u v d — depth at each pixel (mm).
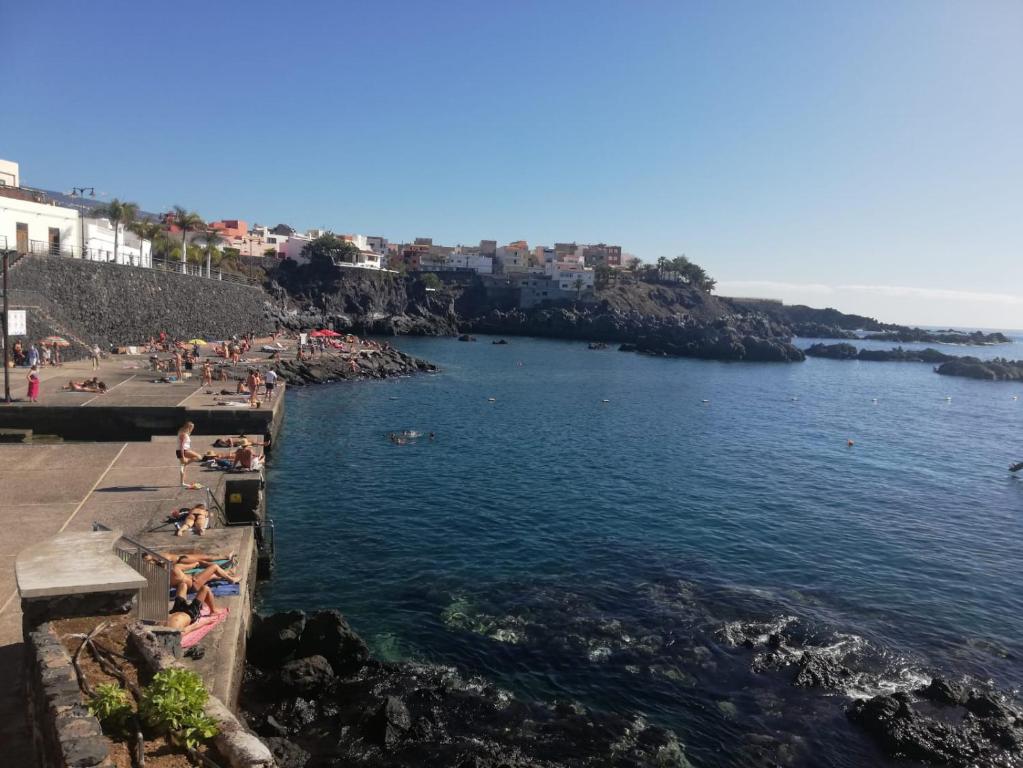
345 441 46219
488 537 28891
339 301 153250
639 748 15797
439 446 46344
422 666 18656
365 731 15742
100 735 7156
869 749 16156
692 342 154125
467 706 17000
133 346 60219
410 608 22094
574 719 16734
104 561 10891
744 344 153750
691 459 46469
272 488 34562
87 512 19703
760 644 20609
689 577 25359
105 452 26781
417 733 15758
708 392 87812
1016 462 51000
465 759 14922
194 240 113688
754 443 53625
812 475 43375
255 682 17000
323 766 14641
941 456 52156
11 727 9727
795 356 154625
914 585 25812
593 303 197000
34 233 56250
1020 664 20312
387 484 36312
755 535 30719
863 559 28344
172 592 14422
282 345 86625
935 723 16750
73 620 10164
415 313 174250
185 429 22797
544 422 58469
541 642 20266
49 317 49812
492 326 184125
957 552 29844
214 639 13742
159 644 9852
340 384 73375
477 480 38000
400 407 61781
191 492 21812
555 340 175000
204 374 47031
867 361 170500
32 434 30891
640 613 22266
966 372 135375
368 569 24984
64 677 8305
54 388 39062
